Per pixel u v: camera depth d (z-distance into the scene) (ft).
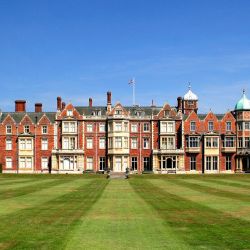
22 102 380.78
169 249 60.85
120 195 139.64
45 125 367.04
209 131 366.02
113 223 81.10
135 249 60.90
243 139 364.38
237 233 71.61
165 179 255.50
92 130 367.45
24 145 365.81
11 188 171.12
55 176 288.10
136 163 367.04
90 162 365.81
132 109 377.30
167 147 367.86
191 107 457.27
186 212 96.17
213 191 156.87
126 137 364.38
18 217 88.02
